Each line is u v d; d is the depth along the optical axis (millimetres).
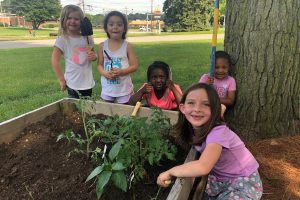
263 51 3582
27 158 2809
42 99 6316
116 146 2193
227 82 3824
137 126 2650
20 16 81875
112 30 4258
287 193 3008
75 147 2916
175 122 3377
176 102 4027
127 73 4281
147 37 30000
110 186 2410
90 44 4566
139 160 2689
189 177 2381
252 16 3570
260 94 3691
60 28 4430
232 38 3828
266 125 3777
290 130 3844
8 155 2895
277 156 3512
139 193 2461
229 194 2551
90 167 2621
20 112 5449
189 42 21359
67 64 4496
